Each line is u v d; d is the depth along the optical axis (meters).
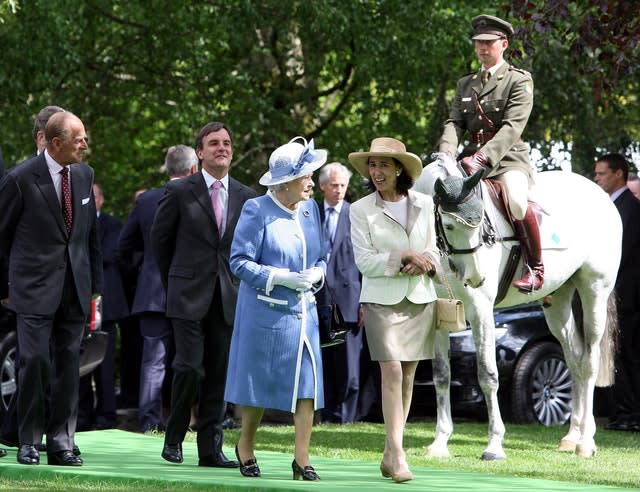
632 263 19.34
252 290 11.41
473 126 15.05
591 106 27.09
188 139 31.19
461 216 13.48
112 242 18.67
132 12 28.95
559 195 15.93
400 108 30.61
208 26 28.92
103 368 18.81
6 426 13.65
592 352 16.19
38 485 11.04
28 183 12.05
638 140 28.59
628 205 19.41
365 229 11.72
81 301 12.23
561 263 15.55
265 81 30.31
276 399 11.23
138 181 32.94
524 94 14.77
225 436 16.50
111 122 31.73
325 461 13.73
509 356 19.05
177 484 11.06
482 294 14.52
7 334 17.38
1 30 26.12
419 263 11.42
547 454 15.29
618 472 13.60
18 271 12.04
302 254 11.44
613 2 18.23
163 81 29.91
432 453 14.77
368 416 20.30
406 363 11.84
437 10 27.27
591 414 15.88
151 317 17.56
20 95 26.88
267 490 10.61
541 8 18.45
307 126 31.23
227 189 12.57
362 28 27.27
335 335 11.66
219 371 12.49
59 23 25.97
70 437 12.34
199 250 12.36
